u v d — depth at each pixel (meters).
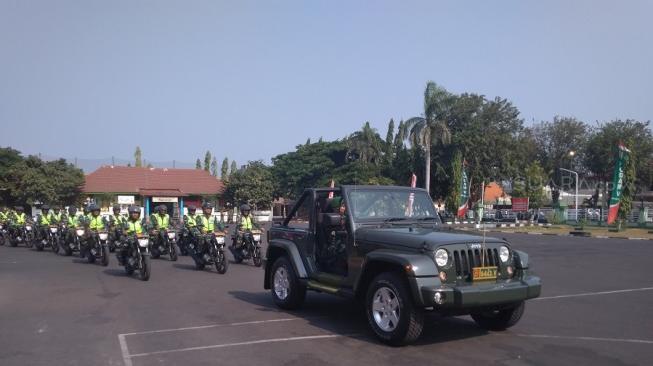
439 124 38.88
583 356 6.34
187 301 9.94
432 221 8.27
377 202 8.03
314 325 7.90
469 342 6.95
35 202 41.12
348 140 50.69
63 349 6.71
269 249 9.48
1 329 7.78
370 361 6.11
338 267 8.20
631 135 55.31
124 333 7.48
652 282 12.61
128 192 47.09
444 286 6.32
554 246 23.61
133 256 13.27
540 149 62.78
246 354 6.41
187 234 15.65
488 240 6.86
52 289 11.45
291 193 54.28
